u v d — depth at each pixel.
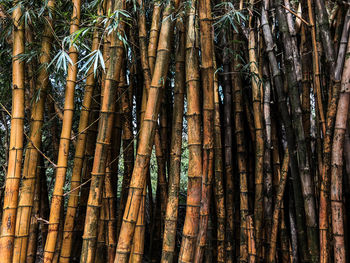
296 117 1.37
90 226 1.22
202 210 1.21
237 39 1.79
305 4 1.57
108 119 1.25
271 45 1.52
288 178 1.64
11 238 1.22
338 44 1.33
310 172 1.33
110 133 1.26
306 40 1.55
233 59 1.77
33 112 1.36
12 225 1.23
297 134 1.36
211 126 1.21
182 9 1.25
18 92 1.30
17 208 1.26
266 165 1.63
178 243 2.38
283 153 1.69
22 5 1.31
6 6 1.59
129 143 1.59
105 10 1.48
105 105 1.25
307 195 1.31
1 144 2.64
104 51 1.48
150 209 2.19
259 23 1.70
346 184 1.33
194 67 1.18
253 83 1.60
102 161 1.24
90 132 1.72
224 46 1.83
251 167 1.81
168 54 1.21
